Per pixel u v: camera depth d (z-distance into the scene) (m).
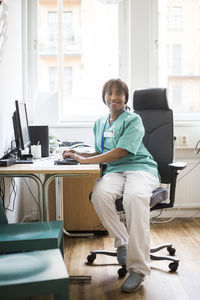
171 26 3.79
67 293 1.34
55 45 3.77
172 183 2.49
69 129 3.65
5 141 2.79
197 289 2.19
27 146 2.67
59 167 2.23
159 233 3.29
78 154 2.66
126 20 3.74
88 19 3.80
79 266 2.56
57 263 1.47
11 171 2.15
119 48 3.77
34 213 3.67
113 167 2.54
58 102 3.63
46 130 2.89
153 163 2.55
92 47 3.82
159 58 3.78
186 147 3.64
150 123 2.73
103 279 2.35
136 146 2.44
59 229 1.88
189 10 3.79
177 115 3.81
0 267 1.44
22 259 1.52
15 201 3.19
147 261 2.21
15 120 2.58
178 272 2.44
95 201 2.35
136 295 2.13
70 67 3.84
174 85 3.85
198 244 2.98
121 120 2.55
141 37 3.66
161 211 3.75
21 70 3.53
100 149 2.68
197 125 3.64
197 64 3.85
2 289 1.29
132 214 2.20
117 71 3.81
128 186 2.32
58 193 3.00
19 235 1.78
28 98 3.73
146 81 3.70
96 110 3.88
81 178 3.30
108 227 2.37
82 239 3.18
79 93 3.87
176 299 2.07
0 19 2.57
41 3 3.73
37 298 2.12
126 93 2.61
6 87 2.84
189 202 3.69
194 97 3.88
